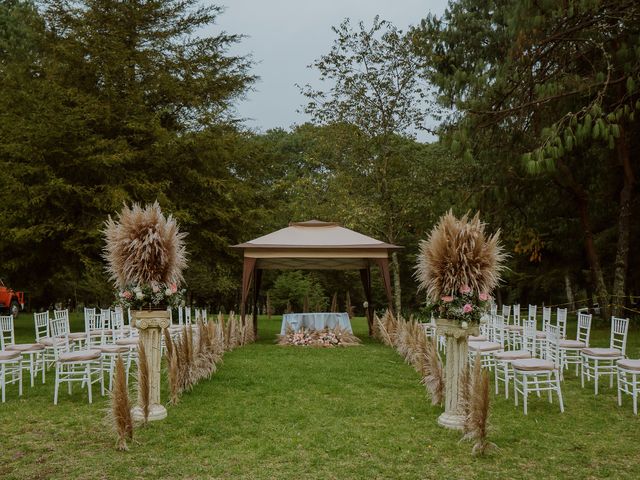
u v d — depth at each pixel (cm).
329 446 561
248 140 2253
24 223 1639
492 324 991
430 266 641
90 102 1702
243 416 671
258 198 2202
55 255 1764
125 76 1820
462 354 630
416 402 743
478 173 1720
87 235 1598
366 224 1962
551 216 1953
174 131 1966
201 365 871
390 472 492
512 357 766
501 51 1661
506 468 502
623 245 1647
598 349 817
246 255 1388
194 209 1847
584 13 1309
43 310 2748
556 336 716
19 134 1619
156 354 666
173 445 563
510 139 1576
